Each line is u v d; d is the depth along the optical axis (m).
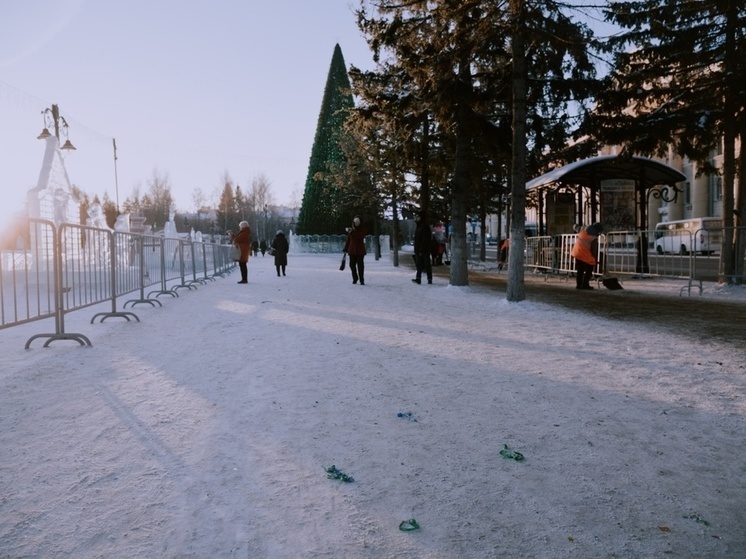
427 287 15.02
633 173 18.06
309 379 5.26
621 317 9.08
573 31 10.35
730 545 2.42
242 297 13.38
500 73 12.19
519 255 10.70
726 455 3.40
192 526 2.53
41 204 23.64
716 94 13.41
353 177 27.84
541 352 6.41
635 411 4.24
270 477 3.07
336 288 15.37
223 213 103.19
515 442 3.63
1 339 7.57
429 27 11.65
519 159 10.58
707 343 6.78
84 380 5.23
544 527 2.56
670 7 12.43
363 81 13.46
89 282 8.45
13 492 2.87
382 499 2.83
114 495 2.84
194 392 4.80
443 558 2.30
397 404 4.47
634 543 2.43
